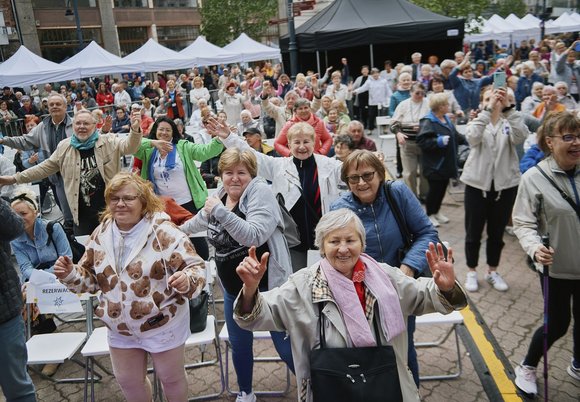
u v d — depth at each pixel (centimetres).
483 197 483
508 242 628
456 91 931
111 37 3753
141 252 285
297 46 1617
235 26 4522
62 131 567
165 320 289
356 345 215
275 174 415
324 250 228
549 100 639
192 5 4391
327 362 210
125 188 282
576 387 353
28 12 3253
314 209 400
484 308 472
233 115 1214
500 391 355
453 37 1532
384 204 304
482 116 461
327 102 896
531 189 324
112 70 1947
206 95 1555
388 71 1541
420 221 301
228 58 2341
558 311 324
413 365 298
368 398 204
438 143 621
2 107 1650
